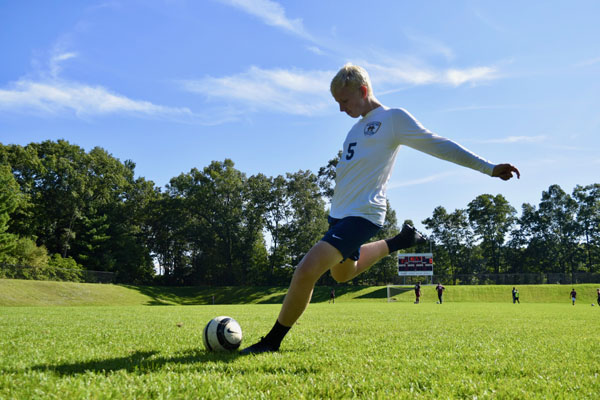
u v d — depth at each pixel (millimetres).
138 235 71188
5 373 2969
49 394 2355
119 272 62625
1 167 53688
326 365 3561
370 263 4336
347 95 3926
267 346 4211
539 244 79938
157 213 70812
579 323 10023
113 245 63500
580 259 80000
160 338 5703
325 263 3578
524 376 3303
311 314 14289
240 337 4398
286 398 2436
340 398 2480
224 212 67438
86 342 5168
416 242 4500
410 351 4625
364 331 7184
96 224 61219
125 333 6465
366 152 3701
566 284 59750
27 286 41875
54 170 60312
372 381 2902
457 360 4016
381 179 3740
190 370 3217
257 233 69938
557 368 3592
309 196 67188
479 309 21156
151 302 51219
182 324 8547
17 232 56375
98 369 3264
